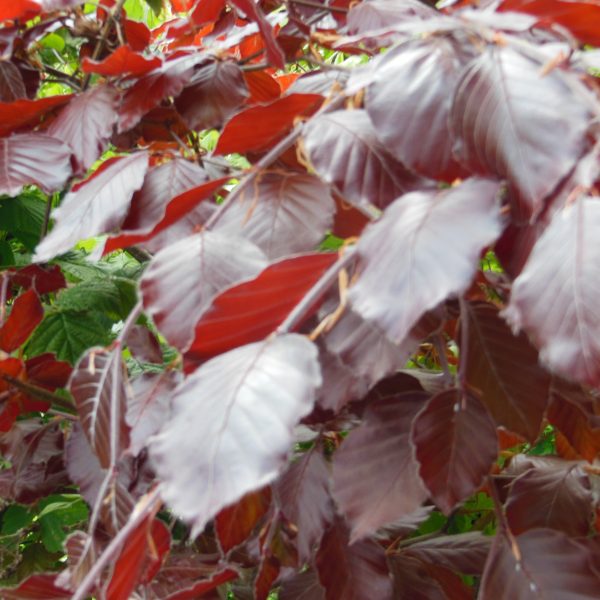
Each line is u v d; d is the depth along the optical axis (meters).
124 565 0.84
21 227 1.42
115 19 1.15
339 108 0.95
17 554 1.43
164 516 1.20
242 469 0.77
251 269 0.87
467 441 0.89
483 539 1.04
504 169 0.81
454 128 0.83
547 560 0.89
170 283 0.87
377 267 0.81
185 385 0.81
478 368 0.92
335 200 0.93
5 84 1.10
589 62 0.84
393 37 0.97
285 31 1.16
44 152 1.01
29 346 1.28
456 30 0.88
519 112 0.81
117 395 0.89
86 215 0.93
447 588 1.04
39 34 1.13
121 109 1.03
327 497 0.96
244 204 0.92
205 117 1.04
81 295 1.27
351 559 0.96
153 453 0.79
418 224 0.81
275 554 0.97
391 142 0.86
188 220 0.95
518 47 0.84
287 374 0.79
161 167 0.98
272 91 1.14
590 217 0.78
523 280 0.79
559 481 1.00
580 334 0.77
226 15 1.20
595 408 1.00
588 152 0.81
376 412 0.91
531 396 0.91
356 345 0.89
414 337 0.88
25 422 1.17
